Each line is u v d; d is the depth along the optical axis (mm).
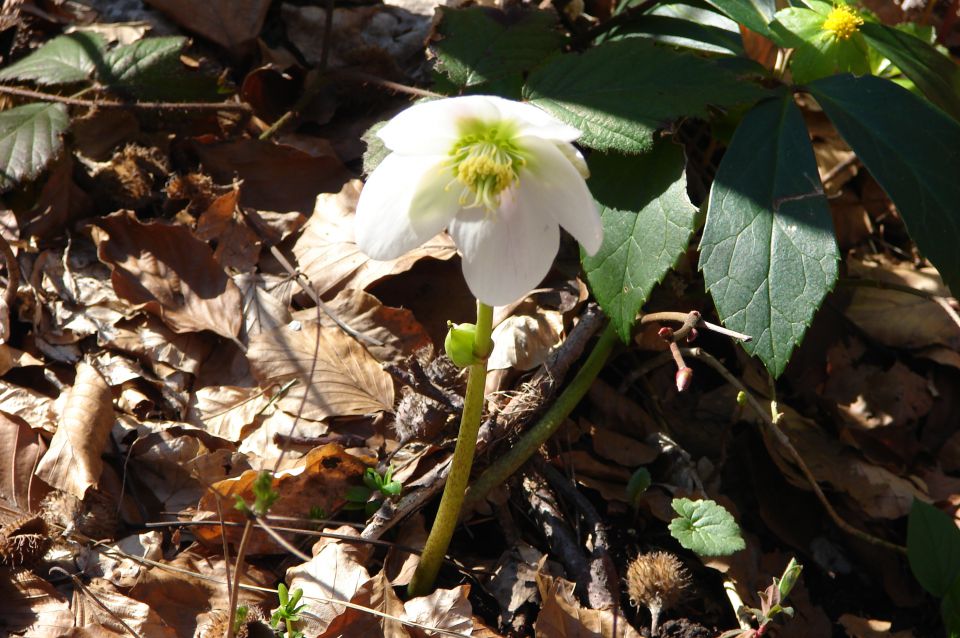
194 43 1155
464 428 967
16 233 1073
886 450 1108
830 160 1198
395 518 1014
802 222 1009
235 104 1107
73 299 1068
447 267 1089
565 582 1005
